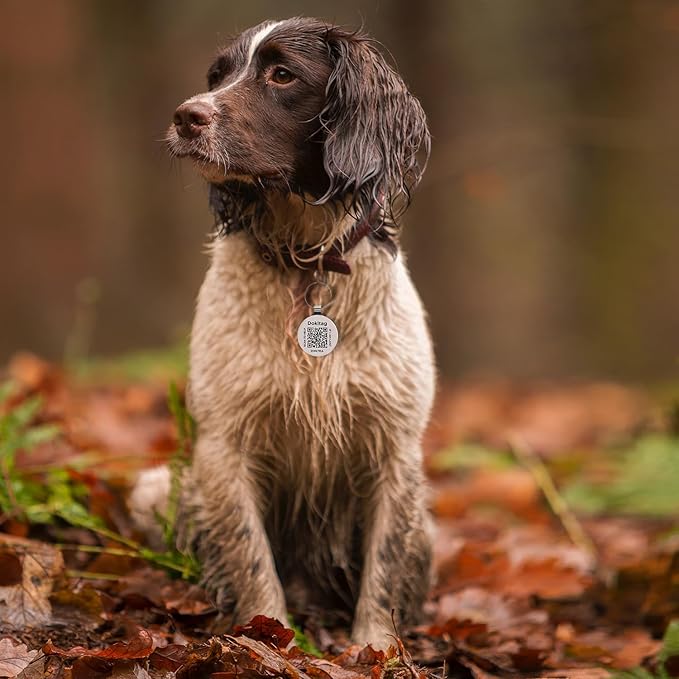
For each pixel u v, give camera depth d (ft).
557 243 103.14
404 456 24.80
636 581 29.53
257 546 24.41
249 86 23.39
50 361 64.85
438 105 87.56
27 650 20.68
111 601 23.18
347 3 91.66
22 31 67.46
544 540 36.14
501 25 82.07
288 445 24.73
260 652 19.53
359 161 23.24
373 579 24.73
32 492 27.02
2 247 66.85
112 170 82.64
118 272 76.33
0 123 67.05
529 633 26.50
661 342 99.71
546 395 70.74
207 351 24.21
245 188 24.00
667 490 37.96
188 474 26.16
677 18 70.90
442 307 95.20
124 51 86.74
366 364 23.94
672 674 23.27
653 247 101.96
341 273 23.68
